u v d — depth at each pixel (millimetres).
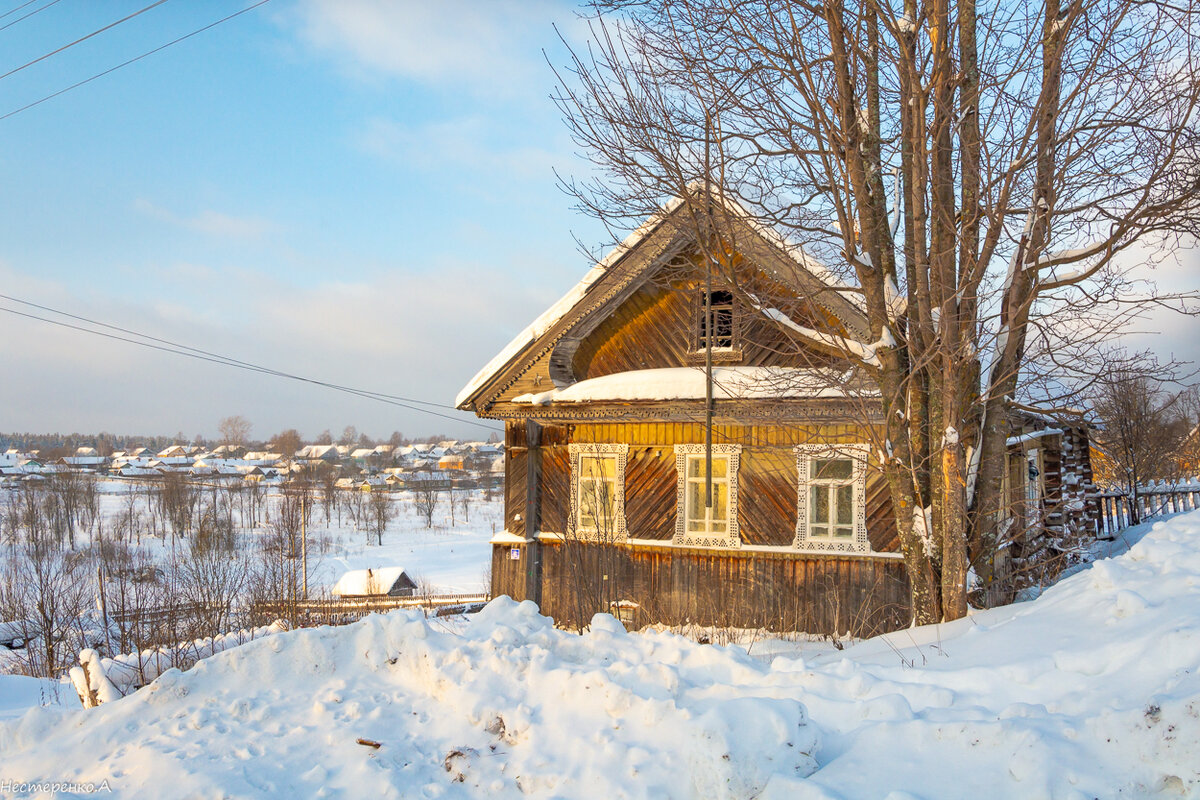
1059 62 8328
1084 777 3916
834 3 8875
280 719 5715
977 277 8789
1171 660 4723
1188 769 3756
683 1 9328
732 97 9445
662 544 13977
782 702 4695
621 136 9781
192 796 4754
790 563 13188
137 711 5848
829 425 12180
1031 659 5566
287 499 60875
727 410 12438
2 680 12633
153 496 110188
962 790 4121
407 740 5395
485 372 14609
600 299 14000
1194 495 19500
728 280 10148
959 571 8898
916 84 8570
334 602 24156
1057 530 12750
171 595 19188
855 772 4426
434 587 46969
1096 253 8734
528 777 4875
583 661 6359
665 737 4926
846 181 9453
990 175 8625
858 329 11773
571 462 14961
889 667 6145
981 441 9586
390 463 187500
